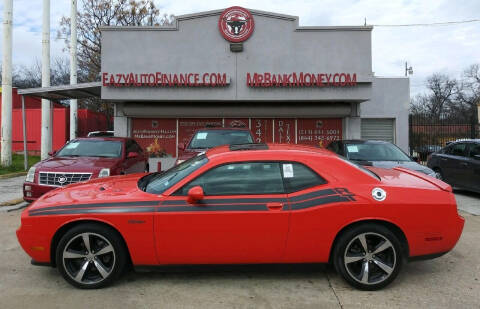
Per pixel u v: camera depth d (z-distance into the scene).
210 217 3.78
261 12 12.23
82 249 3.94
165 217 3.78
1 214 7.52
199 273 4.34
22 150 21.33
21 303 3.61
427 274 4.34
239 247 3.82
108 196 3.98
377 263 3.85
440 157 10.68
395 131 16.25
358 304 3.59
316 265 3.92
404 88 16.19
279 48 12.30
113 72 12.20
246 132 8.97
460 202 8.95
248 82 12.19
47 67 15.34
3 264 4.66
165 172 4.68
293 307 3.54
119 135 13.42
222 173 3.96
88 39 25.94
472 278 4.22
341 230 3.88
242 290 3.90
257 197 3.85
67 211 3.85
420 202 3.86
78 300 3.67
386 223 3.88
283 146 4.53
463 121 16.92
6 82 13.92
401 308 3.51
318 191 3.87
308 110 13.14
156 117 13.51
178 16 12.19
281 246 3.83
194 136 8.88
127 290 3.89
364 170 4.20
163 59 12.28
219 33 12.30
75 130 18.03
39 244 3.88
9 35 13.93
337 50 12.29
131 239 3.80
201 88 12.30
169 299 3.70
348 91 12.28
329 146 9.95
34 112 21.22
